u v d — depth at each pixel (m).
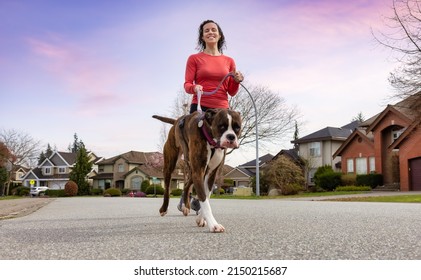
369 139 34.84
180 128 4.52
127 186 60.72
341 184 35.25
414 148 29.27
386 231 3.83
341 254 2.66
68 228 4.37
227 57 5.16
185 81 4.98
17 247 3.04
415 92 17.97
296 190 35.53
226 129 3.79
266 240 3.23
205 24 5.16
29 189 62.75
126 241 3.26
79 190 58.50
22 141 61.41
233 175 59.75
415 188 29.55
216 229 3.75
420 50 17.02
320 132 43.75
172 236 3.53
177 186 58.12
